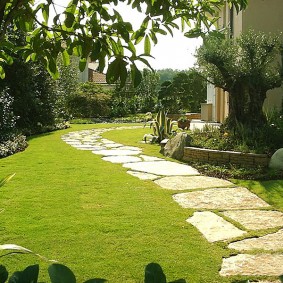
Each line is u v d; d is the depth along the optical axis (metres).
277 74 8.01
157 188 5.61
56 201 4.84
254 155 6.91
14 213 4.32
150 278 0.97
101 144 11.00
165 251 3.28
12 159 8.16
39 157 8.46
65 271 1.02
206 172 6.77
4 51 2.09
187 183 5.97
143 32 1.75
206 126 9.33
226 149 7.52
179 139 8.58
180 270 2.93
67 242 3.47
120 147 10.32
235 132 7.99
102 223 3.99
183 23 2.20
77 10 1.74
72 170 6.95
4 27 1.40
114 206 4.64
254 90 7.96
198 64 8.59
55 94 16.11
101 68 1.49
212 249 3.31
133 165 7.55
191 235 3.65
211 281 2.75
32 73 14.37
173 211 4.43
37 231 3.74
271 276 2.81
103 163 7.73
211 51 7.82
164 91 26.31
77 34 1.56
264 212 4.43
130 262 3.06
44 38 1.65
